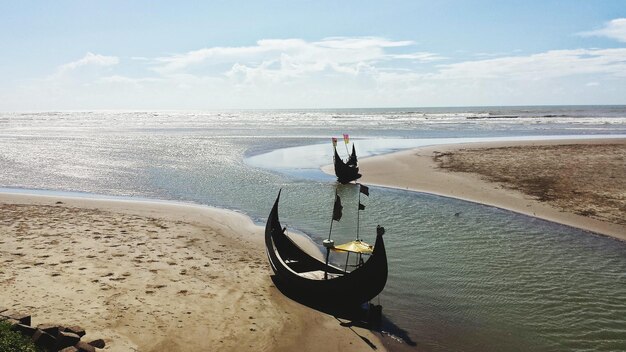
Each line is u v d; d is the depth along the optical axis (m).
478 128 74.12
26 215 19.53
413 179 29.91
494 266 15.05
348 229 19.28
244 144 52.03
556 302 12.46
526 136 58.28
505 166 33.56
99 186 27.64
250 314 10.98
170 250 15.34
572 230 19.05
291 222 20.30
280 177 31.38
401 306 12.09
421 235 18.42
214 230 18.27
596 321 11.44
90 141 55.25
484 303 12.34
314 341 10.05
